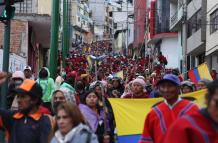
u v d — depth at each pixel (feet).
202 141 16.81
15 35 110.11
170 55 224.12
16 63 93.45
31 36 120.88
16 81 47.80
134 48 345.51
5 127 26.17
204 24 143.13
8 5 41.27
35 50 142.00
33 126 25.53
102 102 37.52
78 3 440.86
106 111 37.06
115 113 36.78
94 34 558.56
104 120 36.17
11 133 25.93
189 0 167.12
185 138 16.99
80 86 52.39
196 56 176.35
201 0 146.82
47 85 53.01
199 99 36.04
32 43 127.95
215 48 132.16
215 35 131.95
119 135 36.42
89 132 22.80
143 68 164.76
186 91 46.26
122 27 458.50
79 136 22.53
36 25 117.70
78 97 45.57
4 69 41.22
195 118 17.07
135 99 36.99
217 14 130.52
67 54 181.06
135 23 344.49
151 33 246.88
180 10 175.73
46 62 176.24
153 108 27.68
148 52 278.87
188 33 173.68
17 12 120.67
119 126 36.55
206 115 16.98
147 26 269.03
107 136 35.50
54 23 81.05
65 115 22.70
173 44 223.92
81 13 457.27
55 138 22.98
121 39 473.26
